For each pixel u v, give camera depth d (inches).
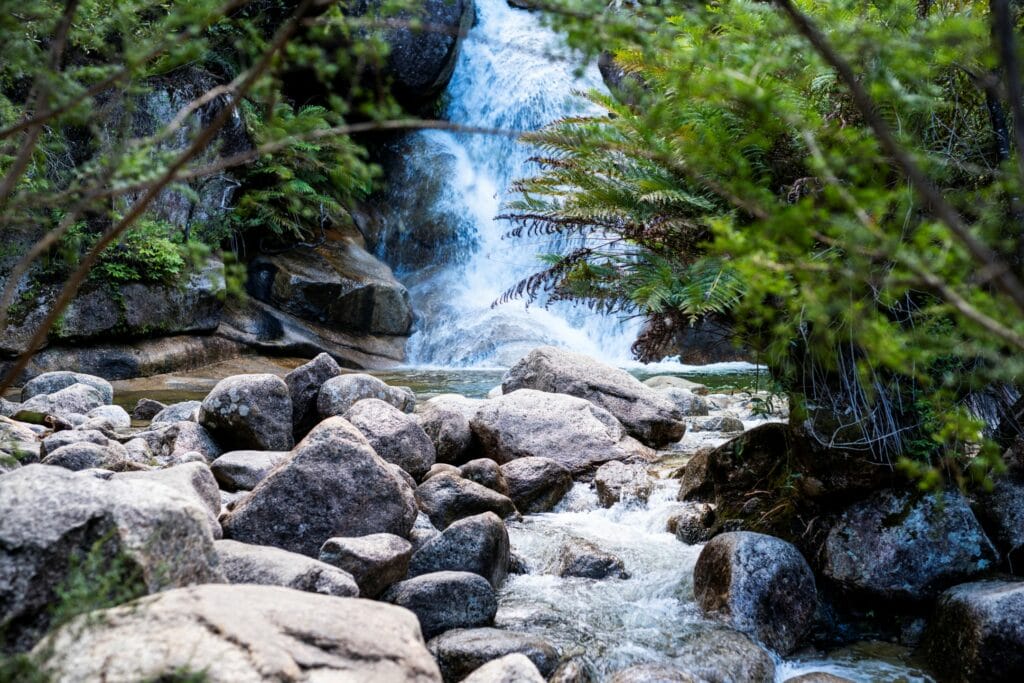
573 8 64.9
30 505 102.6
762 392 379.9
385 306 619.8
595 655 146.3
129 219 71.7
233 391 245.4
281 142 68.9
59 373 347.6
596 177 158.9
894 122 121.2
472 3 782.5
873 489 165.2
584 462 253.1
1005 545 157.2
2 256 371.6
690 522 198.2
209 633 86.2
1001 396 161.9
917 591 154.3
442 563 167.5
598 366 319.3
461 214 738.8
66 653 82.5
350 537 161.2
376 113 68.9
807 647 154.3
